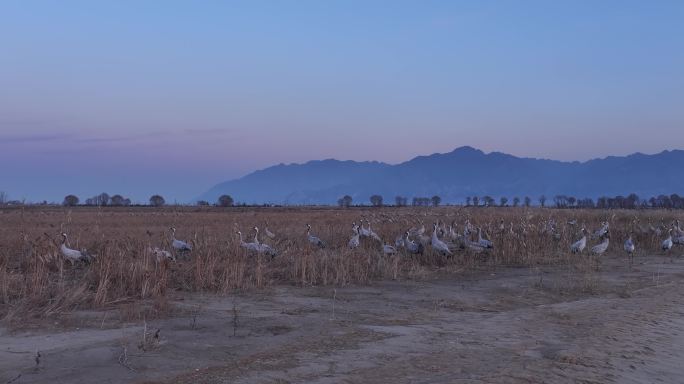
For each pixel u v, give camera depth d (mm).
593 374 10797
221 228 39219
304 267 19984
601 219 47688
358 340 12453
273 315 14633
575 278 21906
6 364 9953
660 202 124312
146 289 16266
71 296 14828
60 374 9516
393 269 21812
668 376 11148
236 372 9969
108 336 12000
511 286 20266
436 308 16531
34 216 56250
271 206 118500
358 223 39938
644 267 26406
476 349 12156
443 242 27391
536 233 31781
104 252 20688
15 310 13594
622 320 15414
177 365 10219
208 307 15359
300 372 10133
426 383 9812
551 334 13781
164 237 26359
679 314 16547
